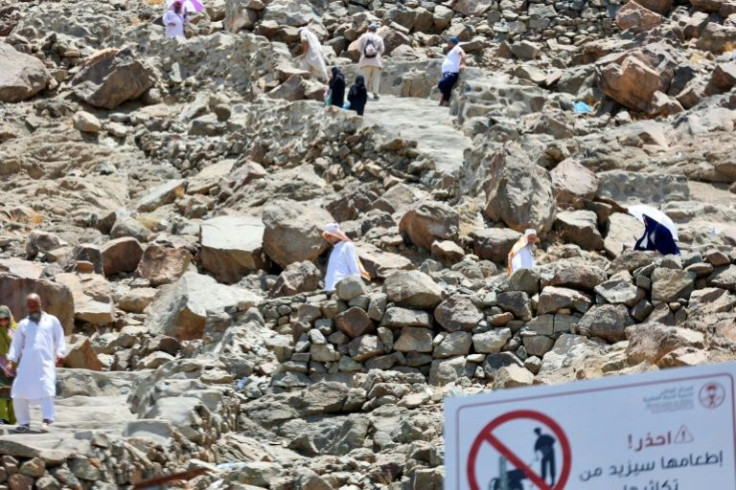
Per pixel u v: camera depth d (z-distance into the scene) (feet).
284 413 116.78
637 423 53.01
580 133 204.44
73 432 103.45
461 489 54.65
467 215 166.30
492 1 259.80
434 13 258.78
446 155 188.55
